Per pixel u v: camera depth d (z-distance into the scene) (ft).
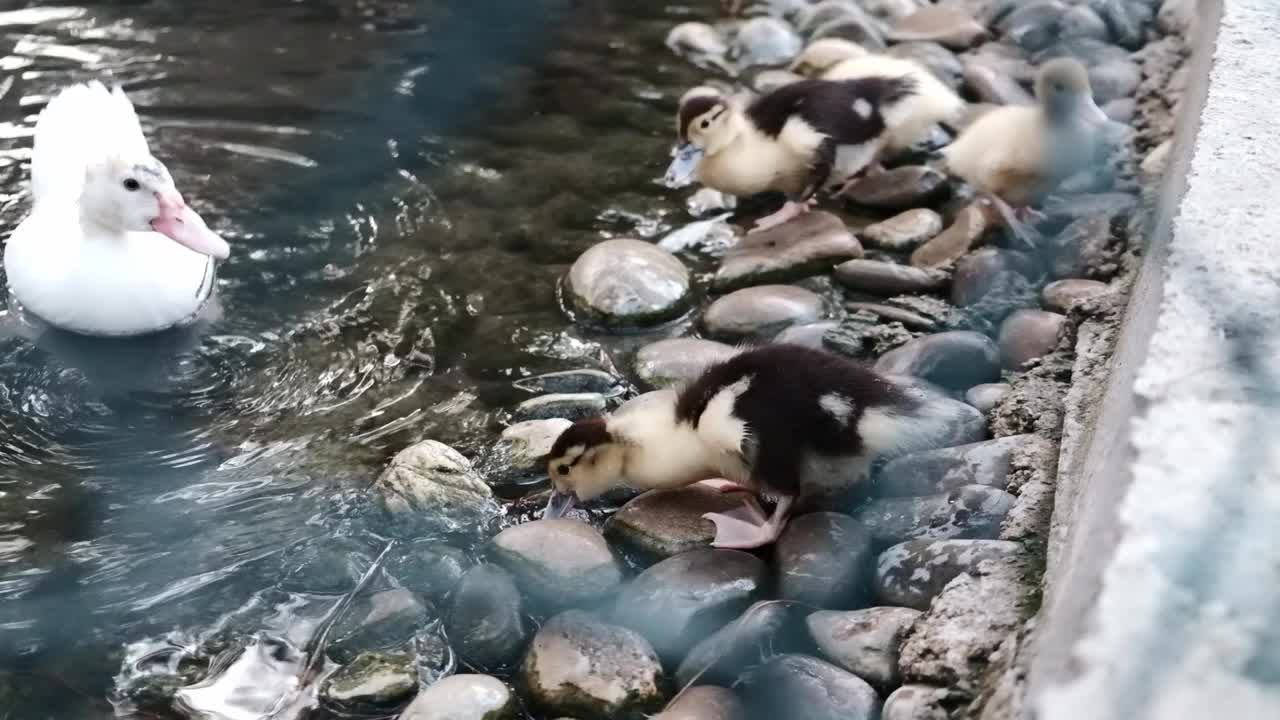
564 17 9.71
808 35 9.61
